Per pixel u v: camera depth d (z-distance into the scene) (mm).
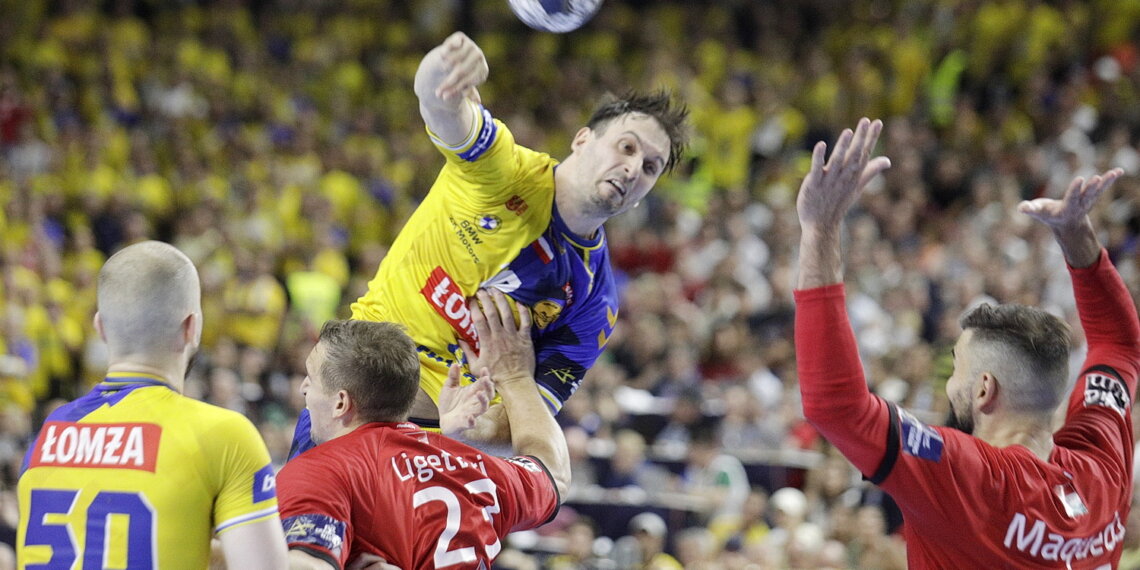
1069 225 9844
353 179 41094
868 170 8102
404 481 9000
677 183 41625
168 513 7664
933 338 33562
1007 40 46906
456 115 9695
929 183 41969
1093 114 43938
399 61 47875
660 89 10945
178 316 8039
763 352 32750
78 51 42844
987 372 9133
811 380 8312
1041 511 8703
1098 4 47656
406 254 10828
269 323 33188
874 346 32344
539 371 11008
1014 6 47406
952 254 36250
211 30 45531
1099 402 9773
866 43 47375
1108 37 47281
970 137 43562
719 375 32062
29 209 35500
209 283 33281
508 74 47875
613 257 37844
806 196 8250
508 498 9422
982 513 8570
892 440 8391
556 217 10578
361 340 9328
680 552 23328
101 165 38719
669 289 34469
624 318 34125
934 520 8570
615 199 10383
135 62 43219
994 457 8719
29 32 42938
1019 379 9000
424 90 9539
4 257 32312
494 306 10531
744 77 46719
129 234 36344
